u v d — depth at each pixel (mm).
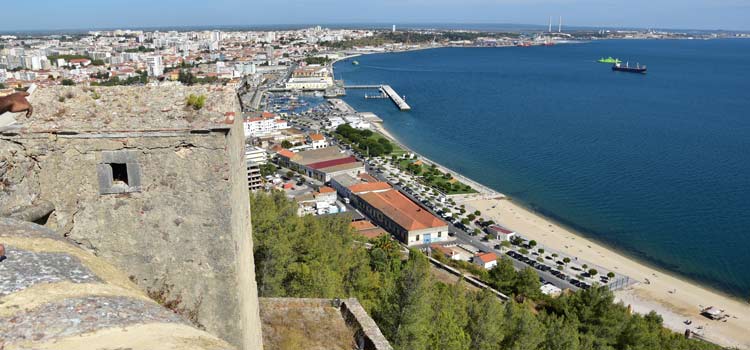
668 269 102625
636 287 94875
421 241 112438
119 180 18375
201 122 17328
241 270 19422
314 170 158125
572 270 100688
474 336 41156
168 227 18016
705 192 140875
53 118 17422
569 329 46438
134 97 18422
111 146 17297
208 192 17734
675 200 136125
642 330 56281
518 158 179250
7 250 14219
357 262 54312
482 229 121750
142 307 14148
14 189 17047
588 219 126938
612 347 53531
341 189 144500
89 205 17734
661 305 88625
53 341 11047
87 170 17469
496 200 140375
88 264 15898
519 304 69438
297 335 27953
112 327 12227
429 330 36531
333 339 28062
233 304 18719
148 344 11500
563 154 181500
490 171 166500
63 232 17766
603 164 168875
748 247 110188
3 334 10992
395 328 35406
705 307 88312
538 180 156375
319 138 197500
